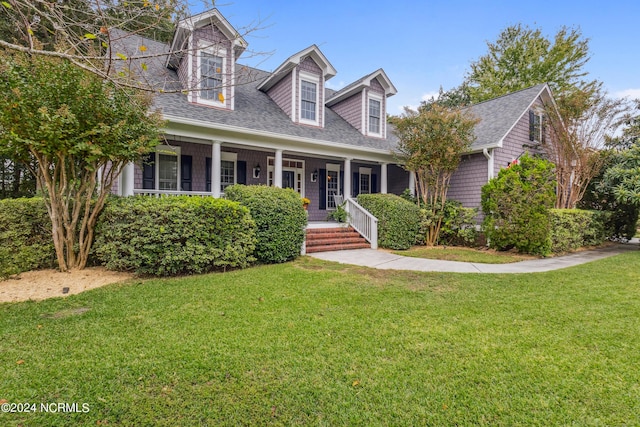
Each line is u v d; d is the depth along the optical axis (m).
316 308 4.18
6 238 5.45
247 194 7.20
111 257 5.64
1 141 4.83
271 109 11.58
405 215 9.74
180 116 8.29
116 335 3.28
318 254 8.63
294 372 2.64
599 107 10.79
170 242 5.70
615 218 12.10
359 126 13.25
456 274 6.26
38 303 4.21
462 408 2.24
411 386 2.48
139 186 9.51
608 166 10.85
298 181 13.09
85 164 5.46
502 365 2.79
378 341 3.22
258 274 6.03
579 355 2.96
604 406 2.26
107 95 5.04
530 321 3.77
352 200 10.91
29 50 2.71
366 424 2.08
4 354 2.85
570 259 8.23
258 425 2.06
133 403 2.24
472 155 11.55
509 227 8.91
